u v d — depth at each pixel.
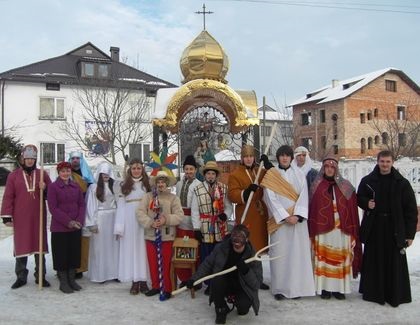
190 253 5.65
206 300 5.57
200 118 11.02
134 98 27.77
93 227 6.09
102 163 6.36
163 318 4.94
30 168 6.22
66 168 5.99
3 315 5.05
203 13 9.80
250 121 9.21
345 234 5.57
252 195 5.54
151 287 6.03
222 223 5.79
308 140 41.22
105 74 29.64
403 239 5.27
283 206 5.58
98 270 6.25
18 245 6.07
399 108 39.97
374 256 5.48
